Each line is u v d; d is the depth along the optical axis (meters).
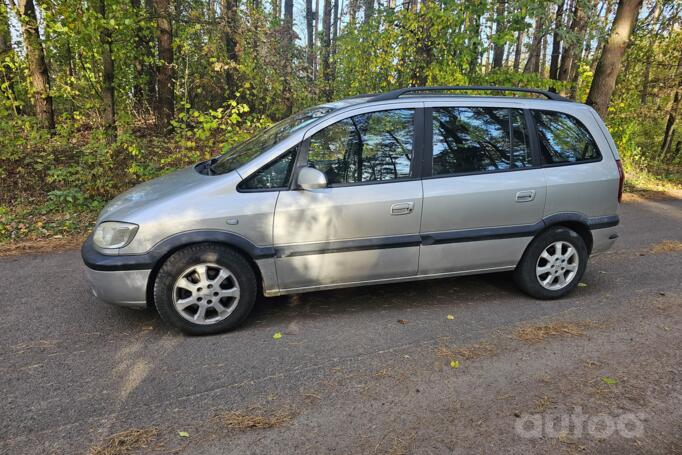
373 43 9.21
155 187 3.76
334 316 3.87
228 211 3.39
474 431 2.45
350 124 3.69
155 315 3.87
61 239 6.00
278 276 3.58
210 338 3.48
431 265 3.89
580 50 9.58
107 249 3.33
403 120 3.79
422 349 3.32
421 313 3.94
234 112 7.51
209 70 9.84
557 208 4.11
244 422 2.51
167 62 10.20
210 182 3.47
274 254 3.50
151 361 3.15
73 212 6.94
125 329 3.62
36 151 8.41
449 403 2.69
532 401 2.71
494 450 2.31
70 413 2.59
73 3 7.23
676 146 16.73
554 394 2.79
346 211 3.57
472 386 2.87
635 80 13.39
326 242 3.59
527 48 10.60
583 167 4.18
